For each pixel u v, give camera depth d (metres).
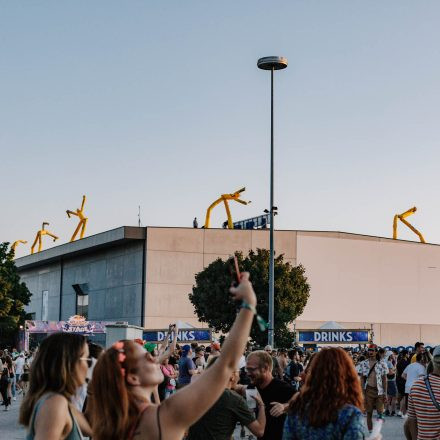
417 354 21.36
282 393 7.97
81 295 98.38
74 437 4.62
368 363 23.39
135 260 86.38
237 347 3.72
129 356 3.98
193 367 21.08
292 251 89.12
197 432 7.78
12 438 19.45
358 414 5.04
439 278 97.19
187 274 85.44
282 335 65.25
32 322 62.75
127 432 3.82
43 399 4.59
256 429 7.82
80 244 94.00
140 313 84.38
